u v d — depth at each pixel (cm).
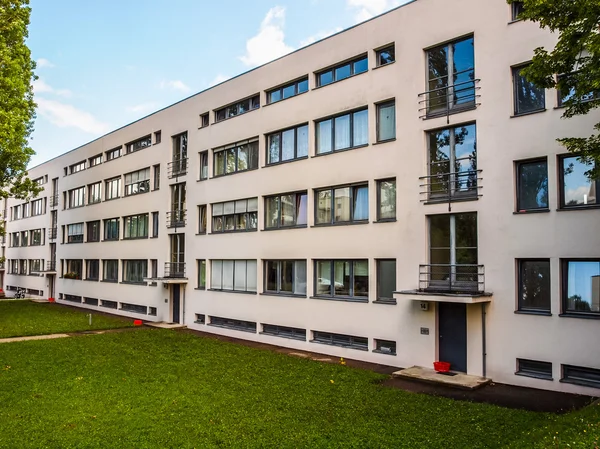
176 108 2714
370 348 1631
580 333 1184
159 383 1309
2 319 2797
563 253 1223
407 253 1543
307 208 1895
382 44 1666
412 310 1516
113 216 3297
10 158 2594
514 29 1341
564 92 978
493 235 1352
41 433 923
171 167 2738
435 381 1312
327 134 1859
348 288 1742
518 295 1308
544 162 1290
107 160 3431
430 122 1511
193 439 897
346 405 1100
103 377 1373
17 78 2269
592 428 853
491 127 1371
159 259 2783
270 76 2097
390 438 888
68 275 3878
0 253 5594
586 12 870
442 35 1497
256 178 2144
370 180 1670
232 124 2309
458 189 1447
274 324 2003
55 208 4294
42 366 1510
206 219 2462
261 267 2094
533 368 1273
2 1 2166
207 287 2416
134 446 864
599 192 1195
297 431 934
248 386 1276
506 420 981
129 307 3094
